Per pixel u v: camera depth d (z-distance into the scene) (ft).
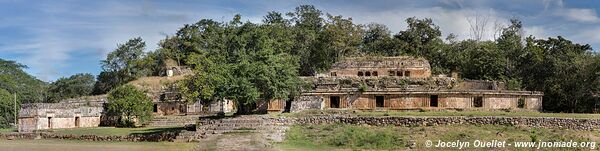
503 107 223.51
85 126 244.42
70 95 409.90
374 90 224.94
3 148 159.94
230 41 205.16
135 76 367.25
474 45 366.43
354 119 172.24
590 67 266.98
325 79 261.03
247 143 138.51
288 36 340.59
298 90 212.84
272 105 223.30
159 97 267.39
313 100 212.84
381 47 387.55
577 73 271.08
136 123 240.94
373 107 223.71
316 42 353.92
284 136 154.71
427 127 165.37
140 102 239.50
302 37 356.79
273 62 192.24
